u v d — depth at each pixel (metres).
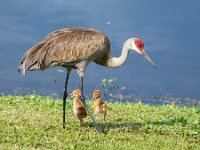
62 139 12.79
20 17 25.44
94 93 14.40
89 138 13.04
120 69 22.30
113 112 15.52
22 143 12.34
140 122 14.59
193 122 14.48
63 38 13.47
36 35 23.62
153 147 12.74
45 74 21.39
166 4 28.28
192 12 27.33
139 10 27.45
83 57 13.49
